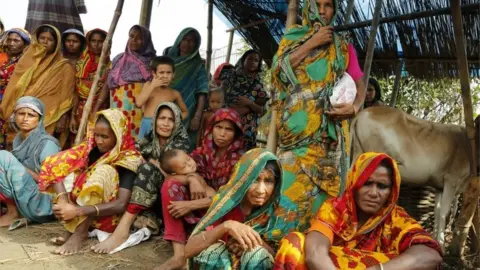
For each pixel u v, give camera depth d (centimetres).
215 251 271
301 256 256
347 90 330
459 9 377
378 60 595
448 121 843
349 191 266
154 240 398
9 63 594
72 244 372
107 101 591
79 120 587
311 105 329
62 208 364
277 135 368
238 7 706
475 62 507
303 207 332
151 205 388
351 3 476
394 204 263
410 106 852
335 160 336
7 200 426
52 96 561
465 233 407
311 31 338
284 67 332
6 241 391
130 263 354
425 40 513
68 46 617
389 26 534
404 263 246
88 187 377
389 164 258
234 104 623
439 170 404
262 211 292
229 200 281
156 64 511
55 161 393
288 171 333
